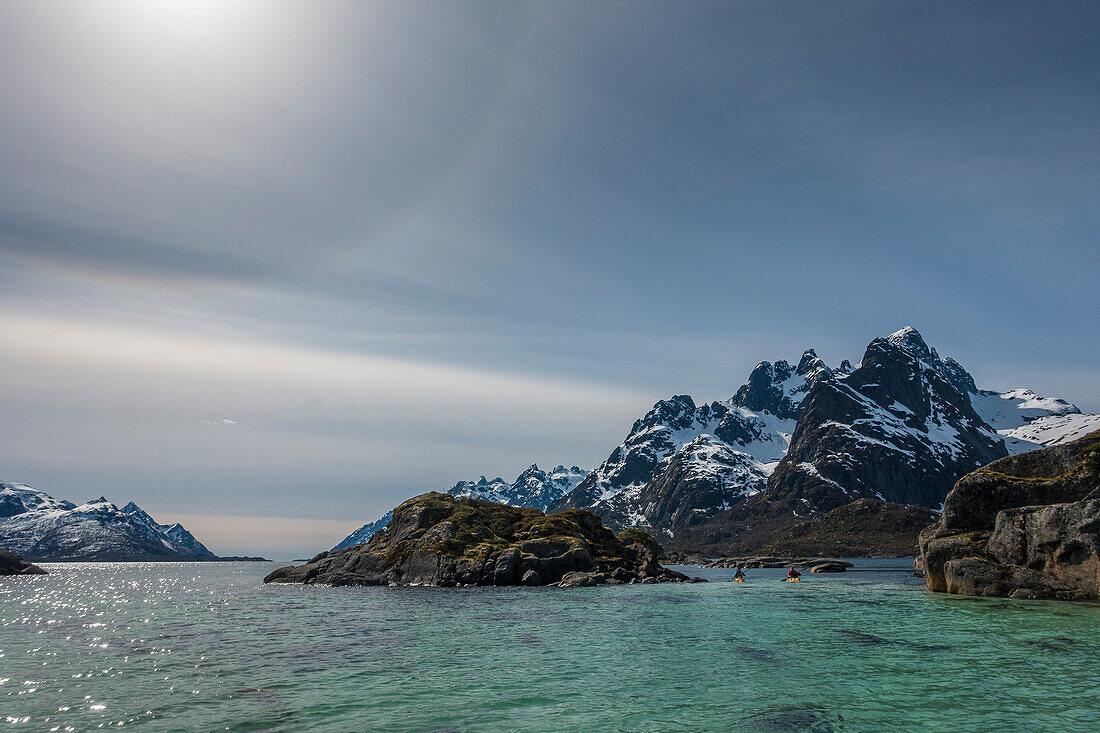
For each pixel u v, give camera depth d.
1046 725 26.42
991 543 75.25
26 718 27.94
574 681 34.22
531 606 72.00
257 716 28.11
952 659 38.66
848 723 26.80
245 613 68.19
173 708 29.41
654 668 37.25
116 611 72.50
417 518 125.06
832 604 71.12
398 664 38.91
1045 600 66.44
